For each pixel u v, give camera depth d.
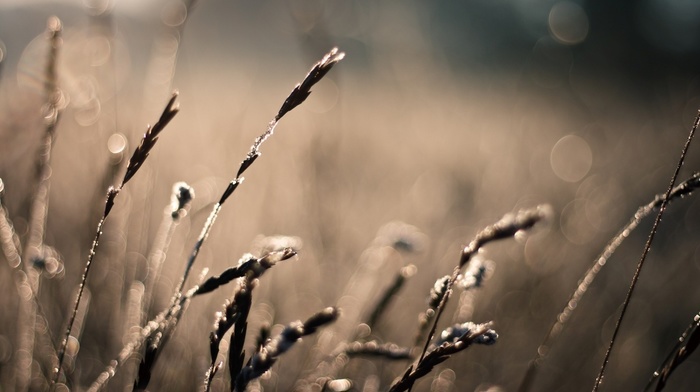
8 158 3.07
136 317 2.70
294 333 1.42
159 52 3.47
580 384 3.66
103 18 3.41
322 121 4.30
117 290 3.05
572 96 11.76
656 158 6.38
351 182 5.16
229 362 1.43
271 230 4.07
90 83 3.33
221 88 6.88
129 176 1.56
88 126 3.85
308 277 3.87
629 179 5.99
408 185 6.18
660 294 4.38
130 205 3.26
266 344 1.58
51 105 2.40
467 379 3.37
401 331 3.53
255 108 6.19
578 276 4.45
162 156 4.50
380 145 7.17
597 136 9.48
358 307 3.17
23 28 4.65
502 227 1.77
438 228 5.02
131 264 3.11
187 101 5.25
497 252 4.44
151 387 2.58
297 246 2.34
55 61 2.34
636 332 4.10
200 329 3.05
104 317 2.99
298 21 4.02
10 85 3.17
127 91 3.94
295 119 5.77
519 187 5.75
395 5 7.42
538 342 3.76
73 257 3.39
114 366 2.02
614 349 3.94
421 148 7.37
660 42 24.53
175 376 2.66
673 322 4.24
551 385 3.50
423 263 4.23
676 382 4.03
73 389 2.46
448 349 1.45
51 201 3.77
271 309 3.28
